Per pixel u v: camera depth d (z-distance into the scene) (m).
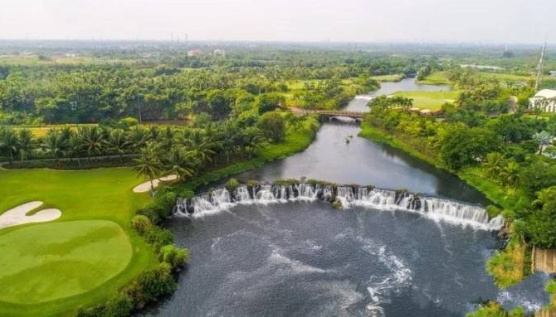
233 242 102.50
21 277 81.00
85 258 88.25
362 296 82.75
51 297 75.44
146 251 92.31
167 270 84.31
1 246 92.25
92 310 72.56
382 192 125.56
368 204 126.19
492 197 127.94
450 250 99.38
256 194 129.50
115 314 73.81
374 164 164.75
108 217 107.75
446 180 146.38
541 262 90.25
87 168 143.75
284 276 88.94
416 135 181.88
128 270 84.50
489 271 90.19
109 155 153.50
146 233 98.56
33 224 103.38
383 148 188.75
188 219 115.31
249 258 95.50
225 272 89.94
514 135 175.12
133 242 95.81
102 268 84.75
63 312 72.31
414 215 118.56
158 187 127.69
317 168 158.88
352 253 98.12
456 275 89.25
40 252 90.12
